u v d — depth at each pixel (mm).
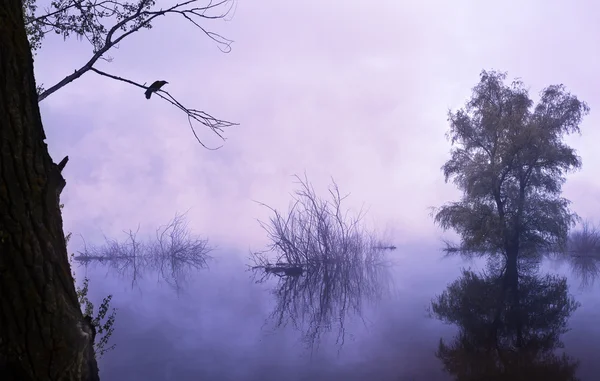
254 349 6914
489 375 5918
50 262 2055
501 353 6777
